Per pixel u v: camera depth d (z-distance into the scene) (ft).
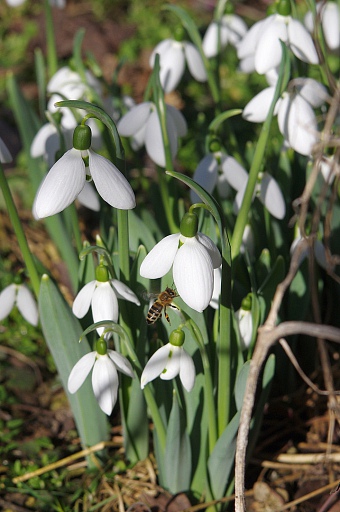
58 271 2.72
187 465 1.95
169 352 1.72
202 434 1.95
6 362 2.38
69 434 2.23
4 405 2.28
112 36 4.10
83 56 3.97
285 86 1.75
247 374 1.82
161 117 1.93
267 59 1.84
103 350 1.76
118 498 2.05
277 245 2.10
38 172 2.45
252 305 1.86
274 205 1.93
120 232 1.80
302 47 1.84
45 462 2.14
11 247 2.83
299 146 1.83
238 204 1.94
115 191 1.64
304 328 1.64
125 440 2.05
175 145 1.98
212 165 1.92
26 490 2.09
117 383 1.77
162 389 1.92
